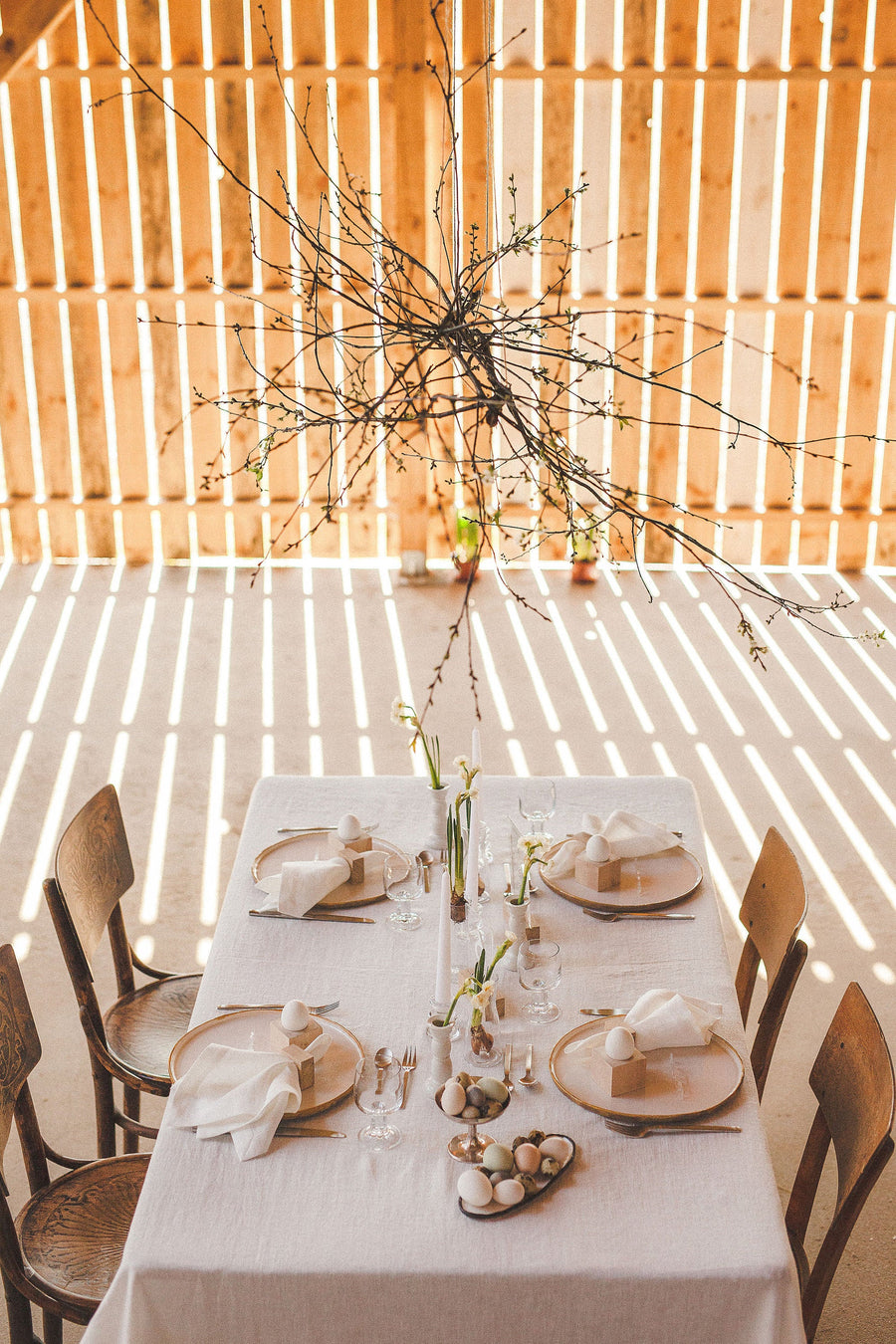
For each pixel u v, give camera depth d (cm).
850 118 682
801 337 718
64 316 715
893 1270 295
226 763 534
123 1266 193
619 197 700
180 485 750
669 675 622
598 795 331
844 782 526
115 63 676
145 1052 288
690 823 318
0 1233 224
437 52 672
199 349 720
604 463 743
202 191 695
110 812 314
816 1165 242
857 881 456
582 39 677
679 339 721
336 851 292
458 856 270
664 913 278
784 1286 190
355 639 657
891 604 711
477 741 263
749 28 674
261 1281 190
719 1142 214
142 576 739
